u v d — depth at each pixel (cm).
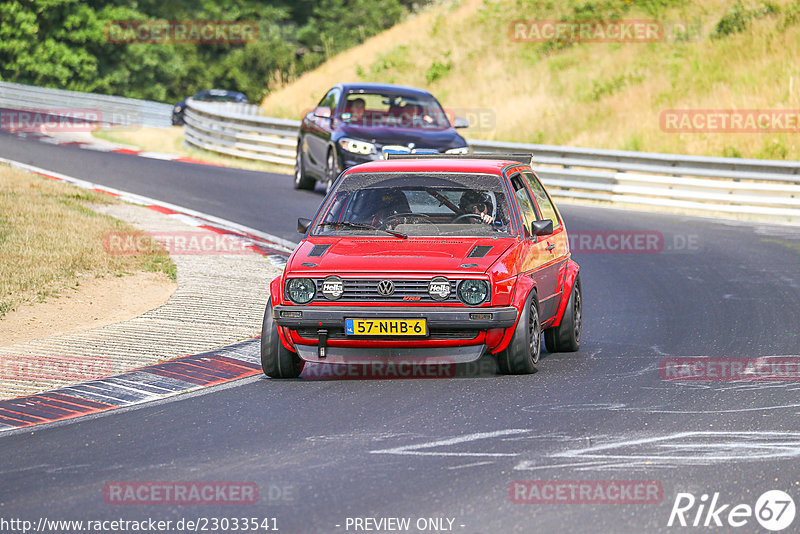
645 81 11669
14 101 15825
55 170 8656
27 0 19750
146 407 2883
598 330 4075
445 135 7188
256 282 4803
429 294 3077
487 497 2052
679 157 8025
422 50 14750
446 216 3475
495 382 3114
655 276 5294
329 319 3078
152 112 15612
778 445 2400
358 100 7500
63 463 2356
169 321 4034
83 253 5059
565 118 11356
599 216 7400
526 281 3206
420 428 2581
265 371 3225
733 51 11612
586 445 2414
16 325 3928
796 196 7588
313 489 2119
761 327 4022
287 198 7631
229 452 2405
